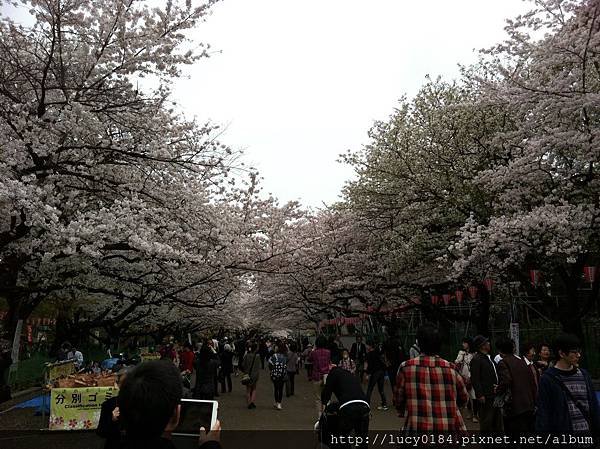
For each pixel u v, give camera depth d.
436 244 15.88
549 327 17.30
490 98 13.42
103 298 19.02
